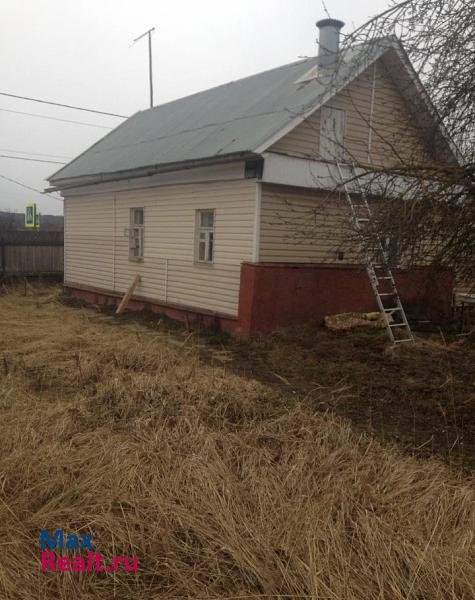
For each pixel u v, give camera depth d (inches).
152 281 496.1
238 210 392.8
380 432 199.6
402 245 197.8
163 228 478.0
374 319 397.4
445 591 106.2
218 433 175.9
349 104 405.7
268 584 107.7
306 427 183.0
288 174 379.2
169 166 422.3
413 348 333.7
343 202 324.8
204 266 428.8
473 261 195.6
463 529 125.1
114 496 135.6
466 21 171.2
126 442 165.0
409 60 197.5
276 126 364.2
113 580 113.3
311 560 110.5
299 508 130.7
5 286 665.6
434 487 142.0
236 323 393.1
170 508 130.7
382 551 114.7
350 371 289.1
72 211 629.0
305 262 409.1
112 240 554.6
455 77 184.2
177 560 116.1
